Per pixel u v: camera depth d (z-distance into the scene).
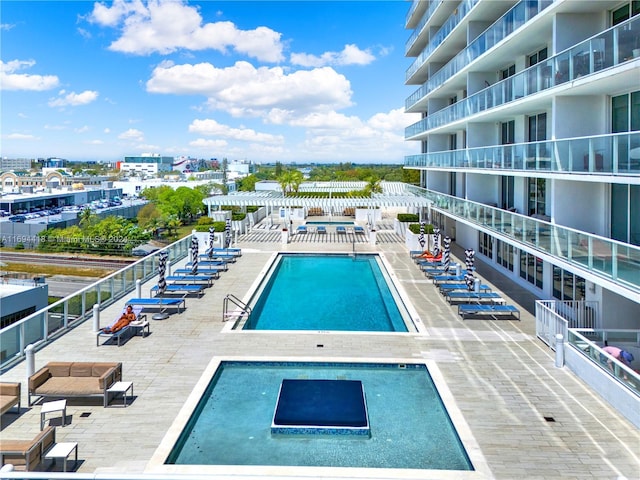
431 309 19.94
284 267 30.56
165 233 89.50
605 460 9.38
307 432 10.53
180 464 9.45
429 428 10.88
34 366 13.20
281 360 14.41
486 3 25.36
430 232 33.97
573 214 17.58
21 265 64.44
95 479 4.81
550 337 15.48
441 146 38.91
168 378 13.09
